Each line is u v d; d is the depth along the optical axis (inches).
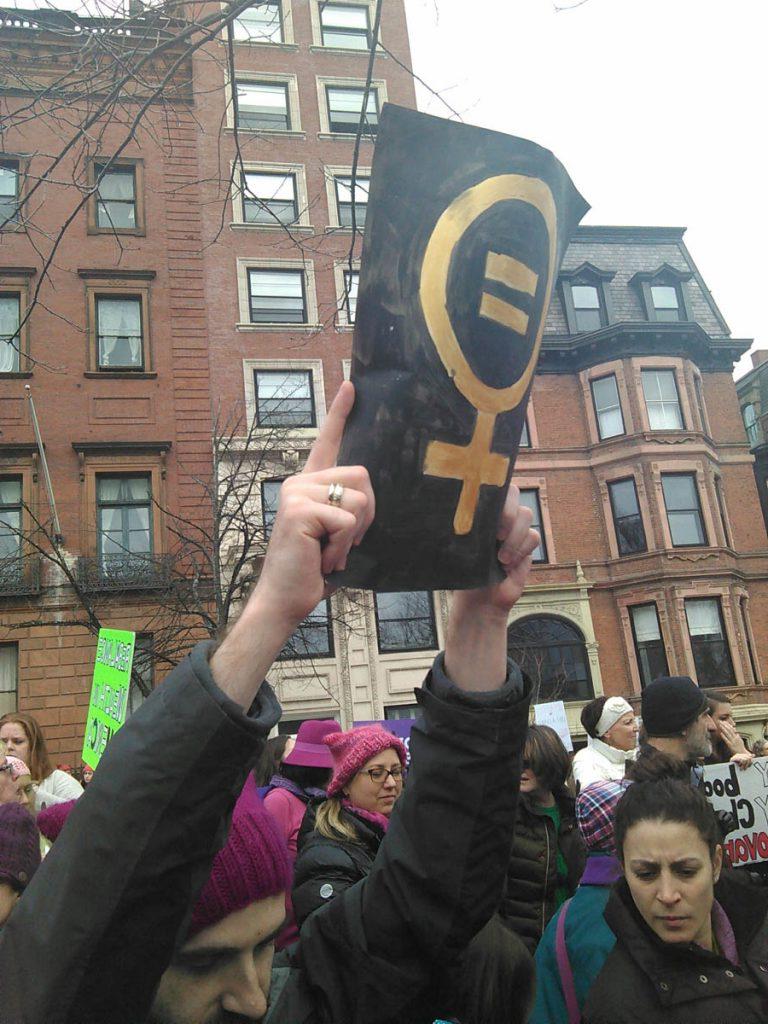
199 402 713.6
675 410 862.5
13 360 684.1
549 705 381.1
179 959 49.1
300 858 106.7
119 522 675.4
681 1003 75.7
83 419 685.3
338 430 46.5
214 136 765.3
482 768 56.3
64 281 705.6
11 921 41.6
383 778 113.8
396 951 57.1
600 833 105.6
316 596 42.8
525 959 67.0
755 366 1180.5
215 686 41.6
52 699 622.2
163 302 727.7
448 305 46.4
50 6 182.4
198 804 40.7
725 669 791.1
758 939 82.9
